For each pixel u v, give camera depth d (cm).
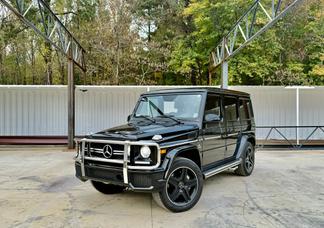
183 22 1772
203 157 439
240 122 582
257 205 411
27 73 1734
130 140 351
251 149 627
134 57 1570
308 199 439
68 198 448
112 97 1198
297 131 1080
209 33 1573
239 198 445
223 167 484
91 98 1193
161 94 494
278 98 1193
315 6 1531
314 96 1202
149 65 1608
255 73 1525
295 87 1084
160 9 1794
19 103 1174
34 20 1421
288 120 1198
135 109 518
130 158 347
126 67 1609
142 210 391
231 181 555
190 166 392
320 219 357
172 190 380
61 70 1708
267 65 1514
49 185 531
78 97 1191
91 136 396
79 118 1190
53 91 1181
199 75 1744
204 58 1609
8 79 1703
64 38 917
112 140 363
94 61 1577
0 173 636
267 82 1609
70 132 1002
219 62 1047
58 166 712
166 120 454
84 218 363
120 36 1534
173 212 379
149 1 1773
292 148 1040
